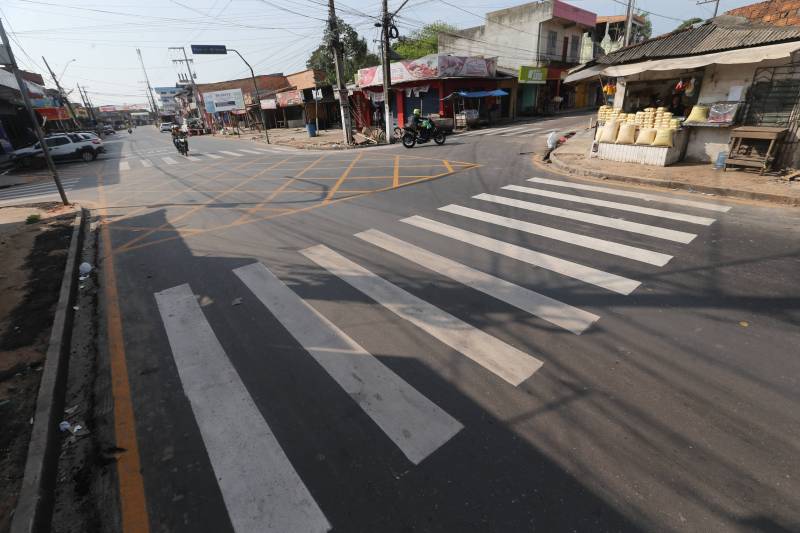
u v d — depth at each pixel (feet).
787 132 27.14
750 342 11.19
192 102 206.08
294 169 47.80
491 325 12.77
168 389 11.02
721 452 8.07
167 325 14.17
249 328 13.55
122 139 158.81
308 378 10.98
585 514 7.09
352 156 56.08
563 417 9.16
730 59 26.66
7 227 28.27
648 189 27.22
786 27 28.12
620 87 37.27
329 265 18.08
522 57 115.14
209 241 22.71
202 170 53.11
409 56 145.59
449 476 7.99
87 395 11.12
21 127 100.89
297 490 7.92
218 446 9.07
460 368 10.96
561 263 16.70
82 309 15.89
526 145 52.29
